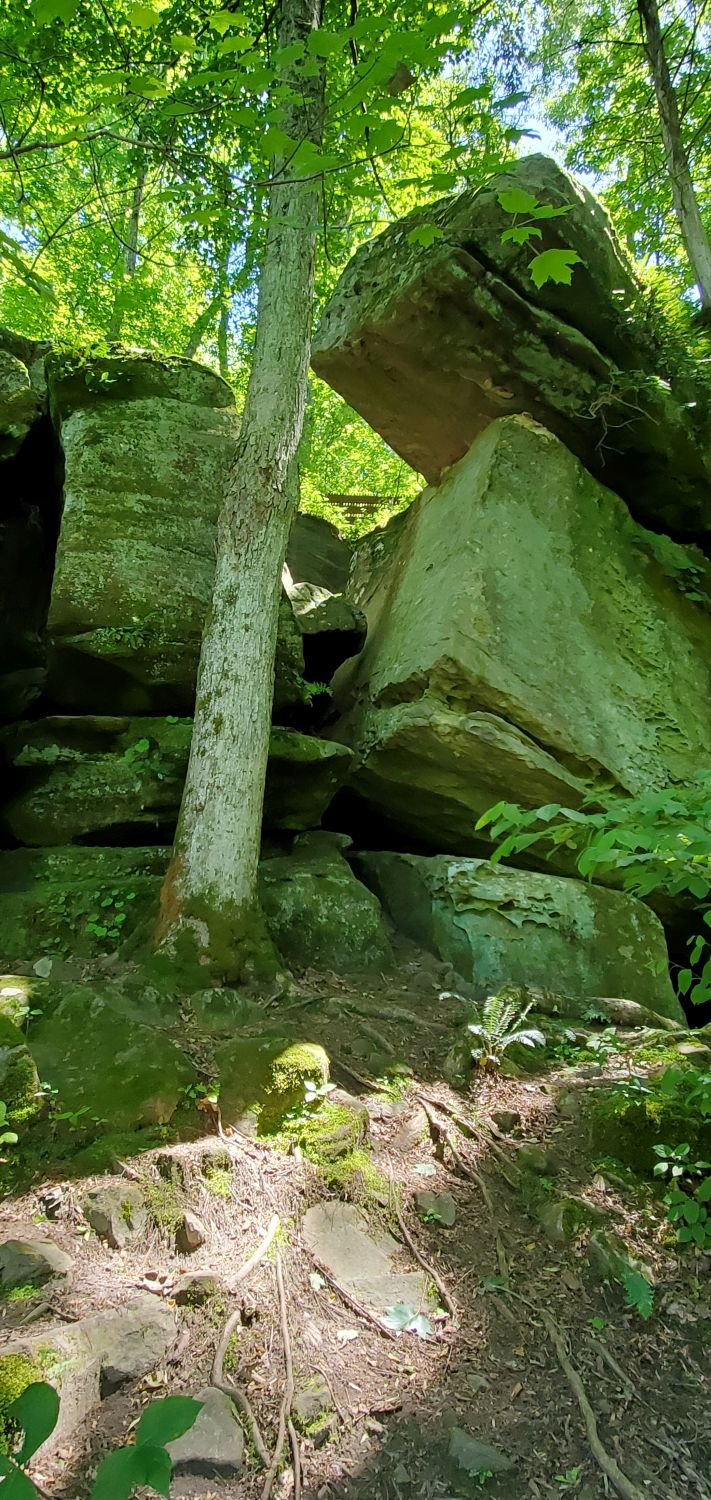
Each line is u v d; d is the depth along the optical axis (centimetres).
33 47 587
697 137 912
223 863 470
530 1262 297
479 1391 243
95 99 354
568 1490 217
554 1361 257
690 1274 296
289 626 685
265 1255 273
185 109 283
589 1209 314
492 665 622
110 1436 210
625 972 562
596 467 764
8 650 675
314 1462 214
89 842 585
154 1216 279
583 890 585
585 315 670
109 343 714
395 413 778
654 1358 262
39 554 719
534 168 616
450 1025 460
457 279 627
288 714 680
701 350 745
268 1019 426
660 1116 355
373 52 266
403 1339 257
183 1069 348
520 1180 336
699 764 675
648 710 678
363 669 772
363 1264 284
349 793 733
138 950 481
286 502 529
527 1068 423
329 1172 313
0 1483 103
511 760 603
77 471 634
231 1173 303
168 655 604
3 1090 320
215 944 452
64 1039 361
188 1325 244
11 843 599
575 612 679
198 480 667
